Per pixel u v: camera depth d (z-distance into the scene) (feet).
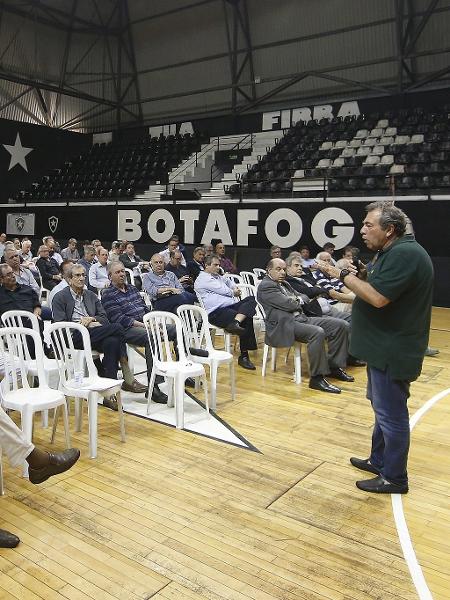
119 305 15.07
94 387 10.87
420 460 10.82
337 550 7.66
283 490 9.43
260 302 16.40
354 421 12.89
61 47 53.36
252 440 11.64
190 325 15.83
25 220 50.44
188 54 50.62
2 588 6.72
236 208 37.63
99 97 56.59
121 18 53.11
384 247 8.81
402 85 41.29
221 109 50.57
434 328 25.05
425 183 32.45
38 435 11.66
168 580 6.91
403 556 7.56
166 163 48.98
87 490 9.30
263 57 46.98
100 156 55.62
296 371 16.08
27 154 54.29
